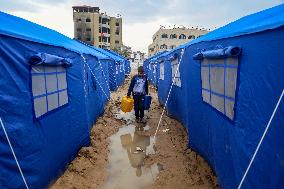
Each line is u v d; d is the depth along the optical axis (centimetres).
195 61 643
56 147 518
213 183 512
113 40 8106
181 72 834
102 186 521
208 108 555
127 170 590
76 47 815
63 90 577
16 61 384
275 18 312
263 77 311
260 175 309
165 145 745
